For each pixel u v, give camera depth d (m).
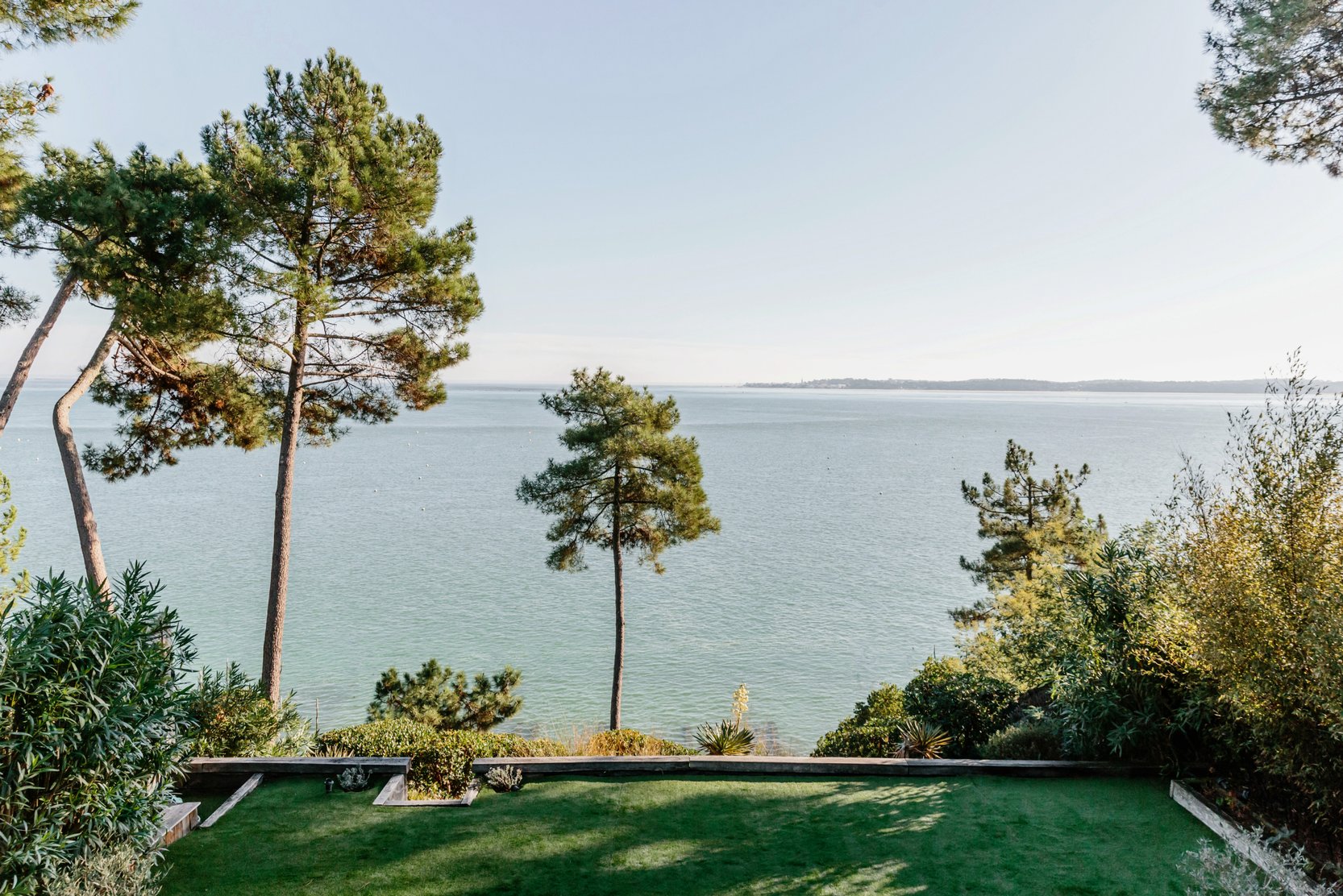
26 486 93.25
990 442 197.50
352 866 5.57
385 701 17.20
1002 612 18.22
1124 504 77.00
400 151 13.41
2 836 4.33
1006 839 6.05
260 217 12.38
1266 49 7.05
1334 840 5.76
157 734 5.25
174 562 51.72
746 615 42.53
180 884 5.30
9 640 4.59
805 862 5.68
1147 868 5.58
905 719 10.66
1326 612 5.46
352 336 14.33
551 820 6.36
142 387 14.80
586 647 35.84
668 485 20.61
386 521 75.06
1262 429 6.57
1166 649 7.18
